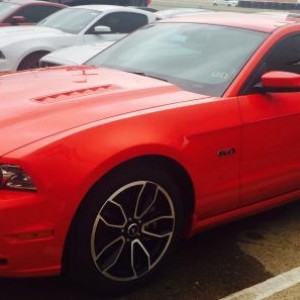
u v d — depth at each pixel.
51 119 3.05
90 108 3.22
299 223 4.38
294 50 4.12
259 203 3.92
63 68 4.35
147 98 3.45
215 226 3.75
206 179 3.43
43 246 2.81
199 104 3.44
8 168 2.75
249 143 3.63
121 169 3.02
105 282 3.13
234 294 3.35
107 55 4.71
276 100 3.79
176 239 3.43
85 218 2.91
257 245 3.97
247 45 3.99
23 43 9.02
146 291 3.31
